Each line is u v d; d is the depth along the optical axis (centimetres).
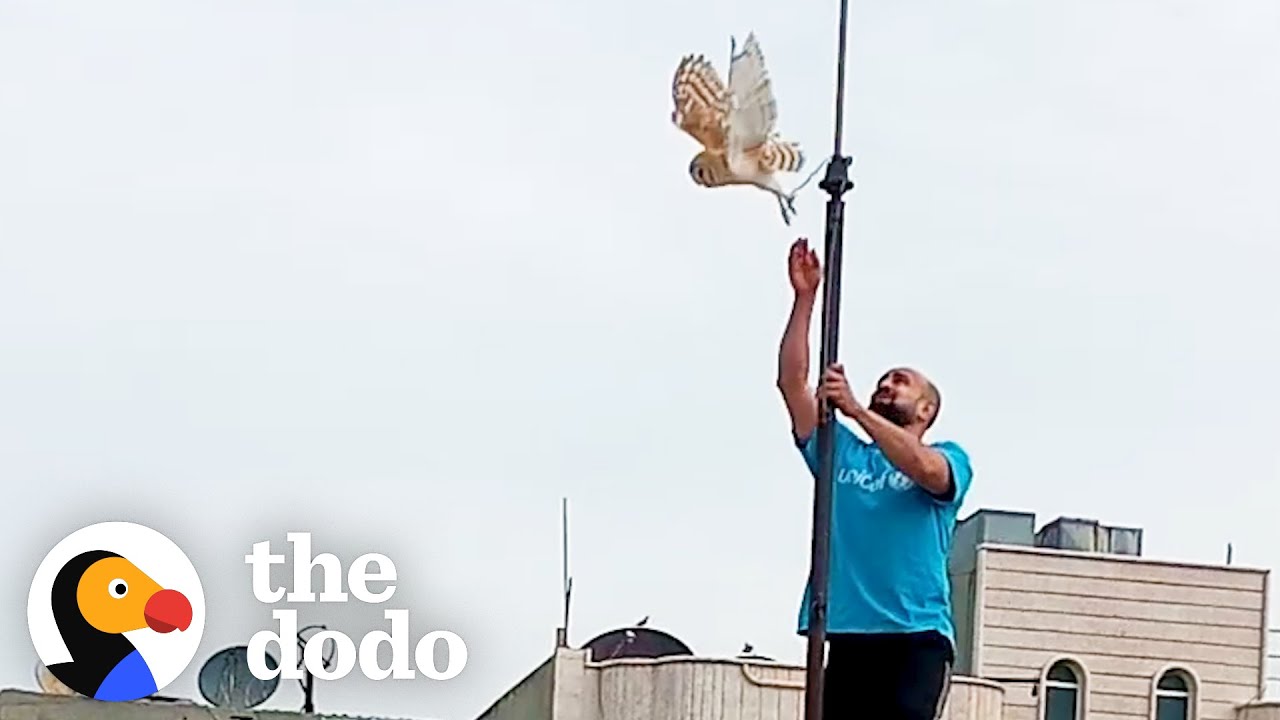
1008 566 3444
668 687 2977
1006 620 3434
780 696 2959
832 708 869
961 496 859
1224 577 3488
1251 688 3466
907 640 860
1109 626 3456
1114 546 3609
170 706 2512
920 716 858
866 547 866
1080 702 3428
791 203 848
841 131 845
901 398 877
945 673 866
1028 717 3397
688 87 850
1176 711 3450
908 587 861
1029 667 3422
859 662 866
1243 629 3481
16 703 2469
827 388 826
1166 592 3478
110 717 2489
